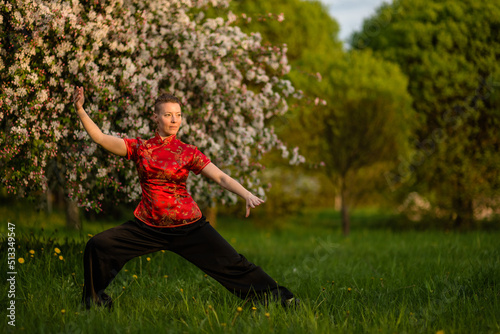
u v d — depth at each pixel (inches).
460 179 501.4
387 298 158.2
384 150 482.3
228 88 218.1
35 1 169.8
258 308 135.9
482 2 499.2
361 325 128.9
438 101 505.7
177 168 131.7
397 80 485.7
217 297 158.6
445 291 160.6
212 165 135.8
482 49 493.7
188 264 219.8
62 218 482.0
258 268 139.9
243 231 556.1
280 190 578.6
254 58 234.2
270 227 575.8
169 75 208.5
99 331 119.8
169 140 134.5
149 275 192.2
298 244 435.5
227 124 224.8
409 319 131.3
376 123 471.2
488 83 491.5
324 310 138.4
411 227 534.0
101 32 179.3
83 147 185.9
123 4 201.9
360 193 546.0
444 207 509.4
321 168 498.0
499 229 490.9
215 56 209.6
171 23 213.2
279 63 235.6
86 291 133.5
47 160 200.8
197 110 210.2
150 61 209.6
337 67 490.6
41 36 169.9
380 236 462.0
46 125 180.2
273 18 240.1
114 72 191.5
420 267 230.4
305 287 180.2
